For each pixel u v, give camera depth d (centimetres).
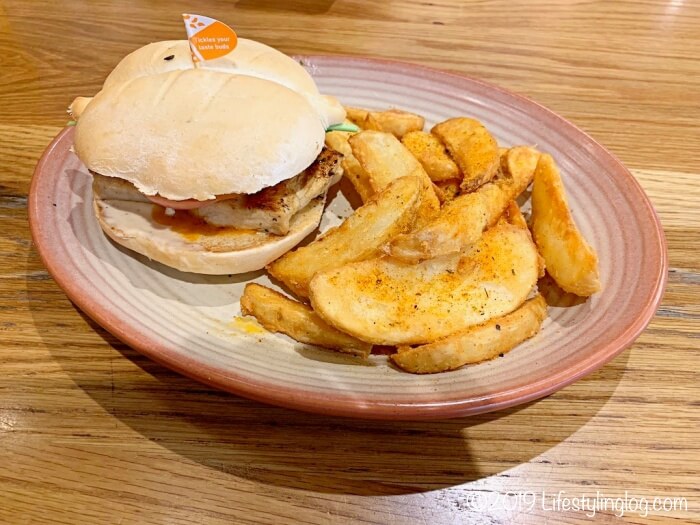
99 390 21
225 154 22
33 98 34
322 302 20
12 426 19
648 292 22
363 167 25
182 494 18
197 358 20
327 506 18
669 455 20
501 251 22
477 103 32
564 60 40
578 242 22
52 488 18
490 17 44
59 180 26
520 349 21
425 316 20
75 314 23
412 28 43
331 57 34
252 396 19
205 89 23
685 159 32
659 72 39
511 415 21
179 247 23
